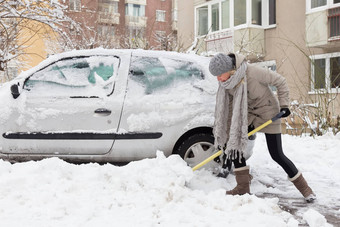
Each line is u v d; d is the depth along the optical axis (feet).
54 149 14.75
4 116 14.83
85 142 14.67
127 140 14.65
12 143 14.80
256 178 16.06
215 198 11.66
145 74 15.37
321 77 30.83
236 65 11.96
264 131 12.57
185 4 72.79
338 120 28.27
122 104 14.83
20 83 15.23
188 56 15.80
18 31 31.63
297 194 13.61
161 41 40.37
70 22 32.27
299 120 31.19
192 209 10.73
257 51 53.47
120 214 10.38
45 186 12.01
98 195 11.68
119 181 12.34
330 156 20.12
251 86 12.25
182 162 13.10
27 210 10.41
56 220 9.84
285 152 21.20
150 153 14.75
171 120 14.71
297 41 52.03
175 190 11.55
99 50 15.85
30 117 14.82
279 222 9.88
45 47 55.77
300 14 51.83
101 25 59.00
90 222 9.75
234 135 12.09
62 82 15.31
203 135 14.70
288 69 52.47
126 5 129.39
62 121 14.75
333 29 46.91
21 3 28.68
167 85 15.26
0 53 30.14
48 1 29.66
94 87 15.17
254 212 10.69
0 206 10.64
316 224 10.06
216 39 61.52
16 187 11.84
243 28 57.00
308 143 23.79
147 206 10.95
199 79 15.35
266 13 57.67
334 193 13.64
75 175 12.89
